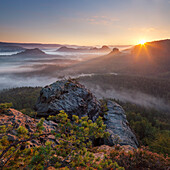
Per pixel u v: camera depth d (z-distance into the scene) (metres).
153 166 6.56
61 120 4.74
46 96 17.88
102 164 4.39
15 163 3.70
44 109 16.50
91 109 20.14
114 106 29.14
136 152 7.66
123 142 15.39
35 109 18.06
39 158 3.62
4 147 4.11
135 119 71.75
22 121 9.06
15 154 3.91
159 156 7.59
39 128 4.32
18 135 4.10
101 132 4.56
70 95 19.36
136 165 6.62
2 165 3.60
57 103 17.05
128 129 21.39
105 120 21.86
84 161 4.24
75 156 4.31
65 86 20.92
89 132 4.48
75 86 21.61
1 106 9.56
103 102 30.86
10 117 9.30
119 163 6.65
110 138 15.45
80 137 4.41
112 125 20.36
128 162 6.73
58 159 4.11
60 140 4.42
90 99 21.70
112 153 7.53
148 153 7.76
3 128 4.98
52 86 20.17
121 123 21.75
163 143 21.97
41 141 7.10
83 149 4.38
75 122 4.70
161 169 6.42
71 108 17.09
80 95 20.20
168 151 19.56
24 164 3.74
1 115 9.44
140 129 47.16
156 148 21.61
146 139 34.47
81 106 18.34
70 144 4.39
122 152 7.60
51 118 4.69
